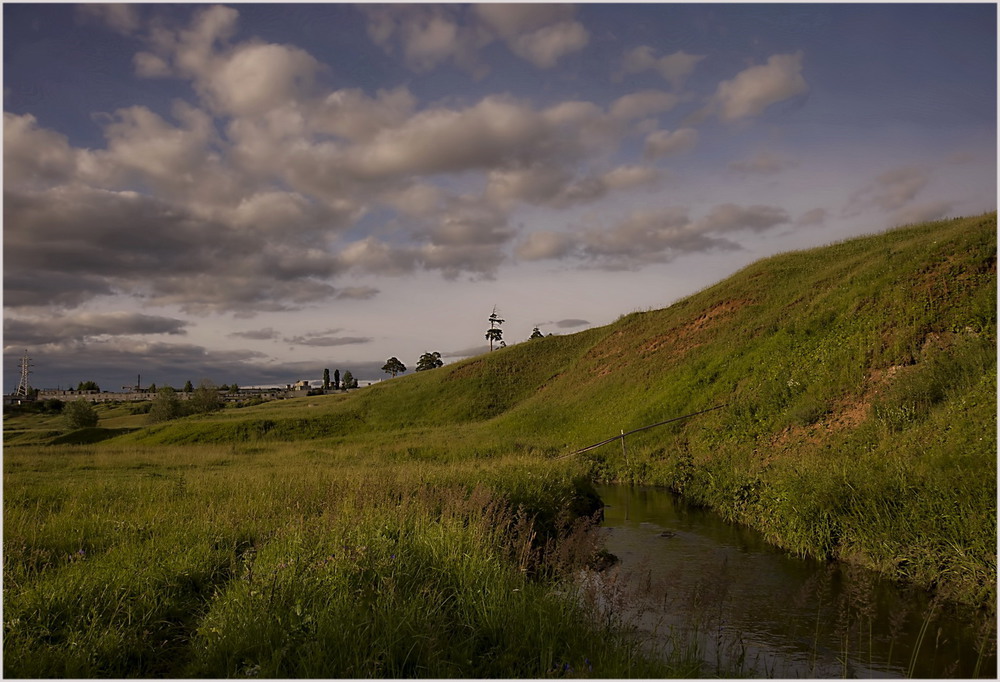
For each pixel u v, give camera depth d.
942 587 9.63
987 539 9.60
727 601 9.59
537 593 7.77
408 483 14.37
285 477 16.94
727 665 7.15
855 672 7.09
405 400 53.81
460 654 6.20
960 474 11.07
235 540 10.05
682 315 37.75
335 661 5.79
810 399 19.28
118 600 7.28
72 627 6.55
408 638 6.27
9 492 15.14
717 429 21.89
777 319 27.34
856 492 12.24
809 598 9.73
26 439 56.03
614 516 16.39
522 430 35.69
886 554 10.82
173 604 7.52
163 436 48.34
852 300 23.44
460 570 8.04
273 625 6.45
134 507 13.38
